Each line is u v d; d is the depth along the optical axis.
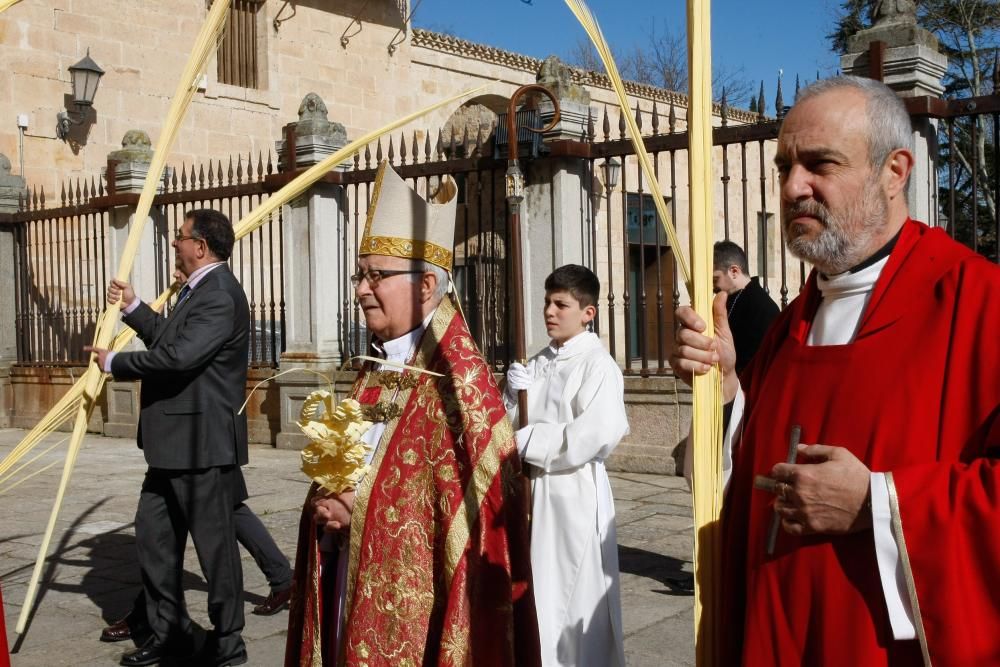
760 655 1.92
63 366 13.44
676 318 2.11
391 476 2.48
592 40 2.22
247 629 4.86
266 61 17.73
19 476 9.45
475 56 20.39
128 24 16.11
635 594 5.25
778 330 2.21
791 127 1.98
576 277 3.66
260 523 5.12
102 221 12.70
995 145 6.89
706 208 2.04
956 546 1.67
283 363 10.84
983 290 1.81
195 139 16.72
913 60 6.98
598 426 3.38
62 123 15.20
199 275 4.42
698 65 2.00
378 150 9.77
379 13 19.19
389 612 2.39
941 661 1.67
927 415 1.81
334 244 10.77
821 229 1.94
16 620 5.07
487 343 11.19
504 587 2.37
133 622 4.77
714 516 2.10
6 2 2.89
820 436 1.92
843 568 1.83
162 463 4.23
